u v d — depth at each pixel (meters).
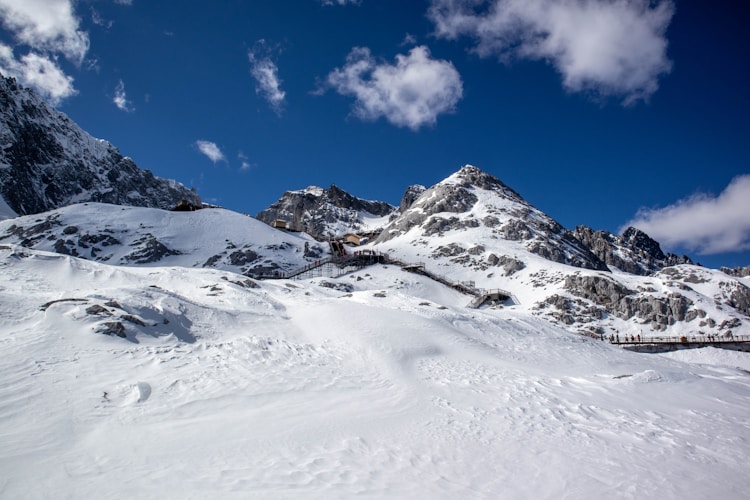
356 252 108.31
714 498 11.92
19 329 20.64
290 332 29.66
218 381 19.25
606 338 66.00
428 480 12.19
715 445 16.34
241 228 122.44
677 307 71.81
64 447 12.39
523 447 15.28
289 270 98.38
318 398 19.25
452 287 89.31
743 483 13.03
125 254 101.94
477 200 146.75
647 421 19.17
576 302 76.75
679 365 39.19
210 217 129.12
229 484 10.97
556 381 25.73
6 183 175.25
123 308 24.67
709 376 33.53
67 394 15.62
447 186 154.62
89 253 100.31
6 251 38.53
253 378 20.30
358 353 26.73
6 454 11.51
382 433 15.84
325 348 27.14
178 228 118.38
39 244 100.31
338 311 34.47
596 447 15.57
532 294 83.38
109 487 10.38
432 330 33.66
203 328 26.88
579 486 12.31
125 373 18.45
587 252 137.12
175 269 47.50
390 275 90.88
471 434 16.31
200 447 13.29
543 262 97.75
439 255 110.19
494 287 90.81
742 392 27.05
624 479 12.90
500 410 19.58
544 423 18.11
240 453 13.09
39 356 18.25
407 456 13.89
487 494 11.57
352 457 13.45
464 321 39.84
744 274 146.75
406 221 145.62
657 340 63.56
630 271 180.75
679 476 13.28
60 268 38.78
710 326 67.38
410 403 19.77
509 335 38.72
